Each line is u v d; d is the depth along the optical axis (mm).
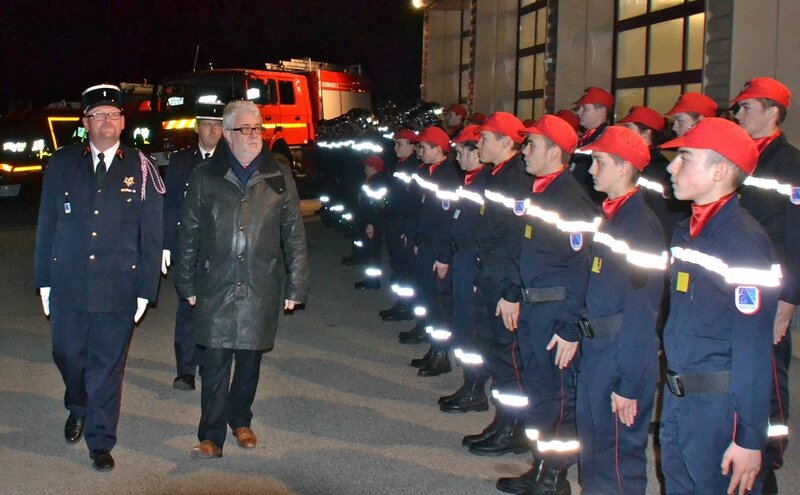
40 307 9000
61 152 4914
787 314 4418
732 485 3072
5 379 6492
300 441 5289
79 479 4715
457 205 5746
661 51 9688
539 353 4398
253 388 5145
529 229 4375
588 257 4230
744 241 3041
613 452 3869
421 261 6645
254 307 4863
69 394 5141
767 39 7309
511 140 5020
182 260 4891
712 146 3104
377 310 8898
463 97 18219
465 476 4805
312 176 18000
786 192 4441
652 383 3758
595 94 6977
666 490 3402
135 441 5273
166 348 7426
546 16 12867
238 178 4848
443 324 6598
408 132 8219
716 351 3111
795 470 4859
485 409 5879
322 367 6863
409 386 6406
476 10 15242
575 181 4375
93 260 4773
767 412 3016
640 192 3764
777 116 4559
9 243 13180
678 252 3262
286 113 17281
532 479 4547
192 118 15320
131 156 4934
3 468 4848
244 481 4691
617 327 3719
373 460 5008
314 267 11289
